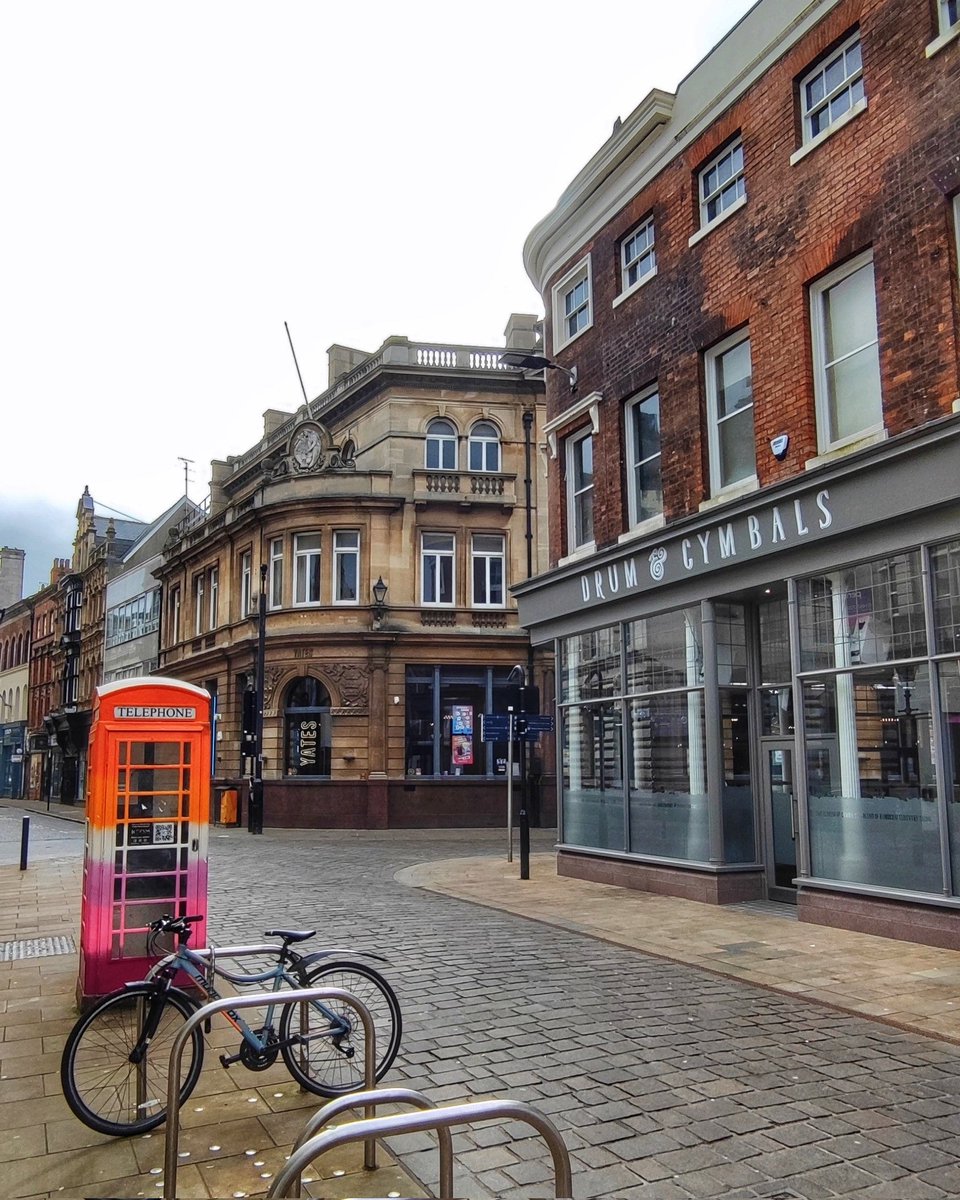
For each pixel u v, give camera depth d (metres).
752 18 12.07
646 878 13.10
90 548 57.25
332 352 33.09
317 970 5.43
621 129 14.20
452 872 15.83
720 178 12.90
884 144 10.01
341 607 27.39
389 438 28.12
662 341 13.68
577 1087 5.35
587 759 14.92
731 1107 5.04
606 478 14.93
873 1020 6.69
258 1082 5.46
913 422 9.48
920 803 9.23
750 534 11.27
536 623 16.41
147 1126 4.77
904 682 9.49
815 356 11.01
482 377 28.50
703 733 12.24
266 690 28.00
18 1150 4.54
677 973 8.21
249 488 35.66
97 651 53.12
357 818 26.39
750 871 11.98
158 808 6.82
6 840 25.66
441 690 27.48
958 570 8.99
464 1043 6.16
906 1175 4.25
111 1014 4.88
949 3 9.47
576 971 8.28
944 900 8.80
